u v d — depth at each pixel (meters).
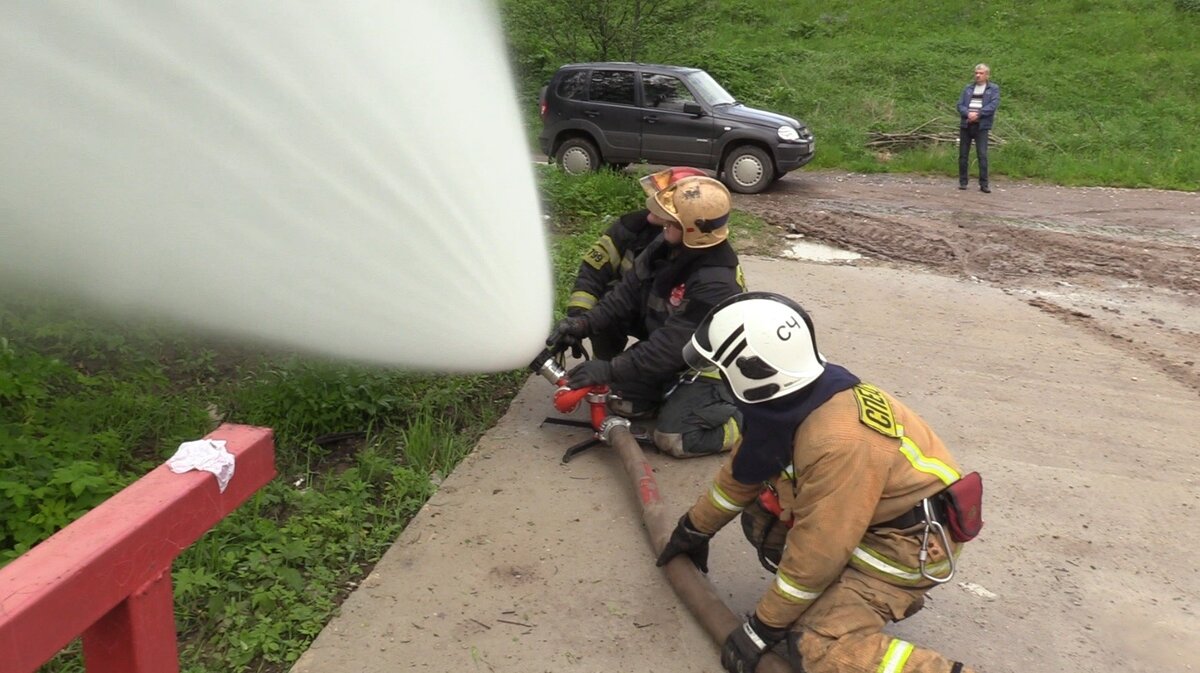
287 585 3.09
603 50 17.89
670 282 3.85
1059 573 3.44
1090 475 4.22
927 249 8.91
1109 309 7.13
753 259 8.06
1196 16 22.00
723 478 2.81
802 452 2.40
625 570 3.25
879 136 16.72
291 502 3.59
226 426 2.13
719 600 2.95
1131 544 3.66
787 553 2.46
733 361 2.44
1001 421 4.78
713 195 3.69
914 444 2.49
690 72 12.77
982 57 20.78
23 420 3.87
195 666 2.67
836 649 2.44
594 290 4.46
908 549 2.44
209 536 3.25
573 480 3.85
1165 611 3.24
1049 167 15.22
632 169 13.46
